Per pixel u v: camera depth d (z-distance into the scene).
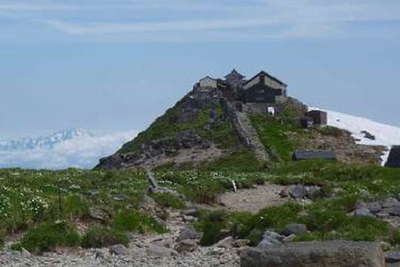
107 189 64.62
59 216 45.62
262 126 196.00
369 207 47.12
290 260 24.05
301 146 183.50
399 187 72.06
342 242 25.20
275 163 149.62
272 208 44.66
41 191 54.09
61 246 39.81
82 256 37.66
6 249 39.12
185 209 59.50
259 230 39.69
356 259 23.53
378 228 38.22
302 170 115.88
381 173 98.62
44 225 42.69
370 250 23.67
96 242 40.81
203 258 35.16
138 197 57.72
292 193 71.81
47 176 75.12
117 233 41.88
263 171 120.94
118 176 82.62
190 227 47.06
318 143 187.88
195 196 67.19
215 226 42.06
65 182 68.50
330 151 176.00
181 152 183.25
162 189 67.38
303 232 37.94
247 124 196.38
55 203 47.00
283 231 38.12
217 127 198.25
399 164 146.50
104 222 46.44
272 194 75.38
